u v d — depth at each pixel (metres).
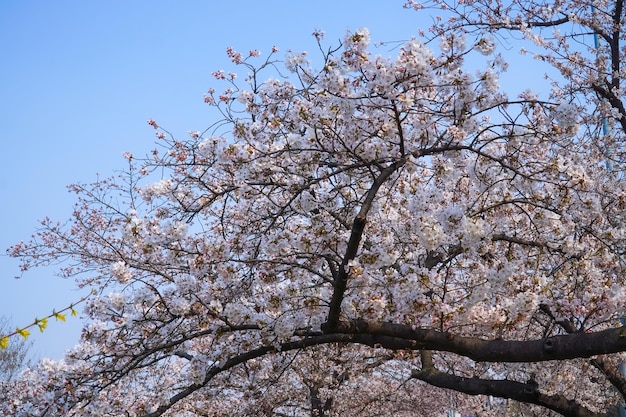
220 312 5.60
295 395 12.27
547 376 7.12
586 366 7.30
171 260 6.09
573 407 6.33
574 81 9.25
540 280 5.52
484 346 5.08
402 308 5.46
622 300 6.15
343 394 12.86
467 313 5.46
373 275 5.66
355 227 4.77
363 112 5.82
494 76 5.28
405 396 14.10
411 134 6.00
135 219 5.67
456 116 5.51
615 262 6.43
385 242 5.75
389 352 9.55
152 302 5.79
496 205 5.76
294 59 6.02
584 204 5.79
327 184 6.41
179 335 6.27
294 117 5.76
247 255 6.21
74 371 5.98
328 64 5.29
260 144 5.91
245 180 6.01
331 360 11.19
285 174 6.16
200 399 10.55
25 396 6.20
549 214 6.03
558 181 5.93
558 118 5.20
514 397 6.45
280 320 5.52
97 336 5.95
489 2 9.78
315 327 5.71
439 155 6.51
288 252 5.82
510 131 5.76
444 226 5.11
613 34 9.59
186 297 5.88
